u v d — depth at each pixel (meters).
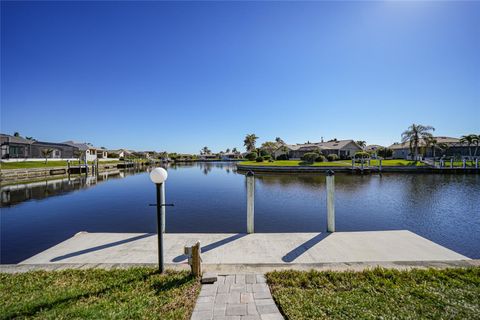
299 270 3.79
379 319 2.58
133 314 2.73
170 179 28.33
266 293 3.18
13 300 3.04
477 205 13.20
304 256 4.44
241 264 4.06
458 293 3.04
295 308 2.79
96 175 34.22
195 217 10.95
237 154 111.25
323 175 29.62
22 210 12.80
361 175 29.30
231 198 15.80
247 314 2.74
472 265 3.92
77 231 9.23
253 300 3.01
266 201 14.50
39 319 2.66
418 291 3.10
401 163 36.41
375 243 5.04
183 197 16.27
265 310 2.82
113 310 2.81
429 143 38.38
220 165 67.50
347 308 2.78
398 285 3.26
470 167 31.47
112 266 4.05
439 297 2.96
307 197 15.68
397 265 3.98
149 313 2.75
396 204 13.51
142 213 12.07
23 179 26.70
